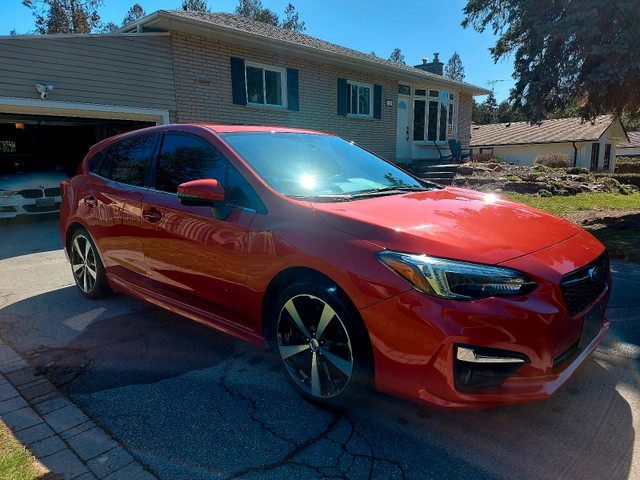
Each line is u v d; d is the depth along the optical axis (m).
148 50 8.97
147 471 1.95
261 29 11.97
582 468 1.94
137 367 2.92
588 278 2.25
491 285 1.95
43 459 2.02
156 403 2.50
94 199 3.83
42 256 6.23
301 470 1.96
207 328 3.57
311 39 14.29
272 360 3.02
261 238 2.51
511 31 8.27
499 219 2.55
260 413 2.40
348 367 2.24
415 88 16.22
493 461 2.00
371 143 14.52
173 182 3.19
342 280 2.16
